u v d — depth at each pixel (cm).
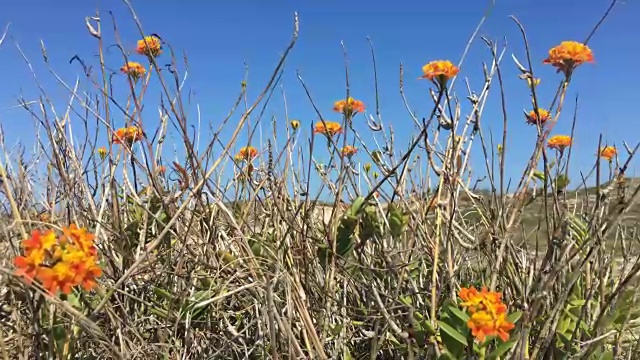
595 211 74
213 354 81
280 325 73
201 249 94
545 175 76
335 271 95
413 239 96
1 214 79
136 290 91
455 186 87
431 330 74
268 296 70
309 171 94
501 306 63
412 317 76
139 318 88
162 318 89
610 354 75
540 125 76
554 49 73
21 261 55
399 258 93
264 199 110
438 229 83
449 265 82
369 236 88
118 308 87
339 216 98
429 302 83
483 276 94
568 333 81
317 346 77
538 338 74
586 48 72
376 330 77
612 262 90
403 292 97
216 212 96
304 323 78
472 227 103
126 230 92
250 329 89
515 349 72
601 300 82
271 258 90
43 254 55
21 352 68
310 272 97
